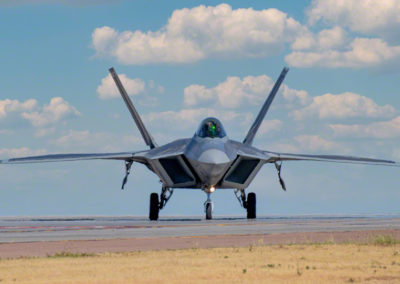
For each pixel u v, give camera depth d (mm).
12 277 45188
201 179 126250
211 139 128375
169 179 131000
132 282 42938
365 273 47688
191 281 43406
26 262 52688
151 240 73125
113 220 144750
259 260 54625
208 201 130375
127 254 58344
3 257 56688
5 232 87750
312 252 60750
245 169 132750
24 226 107188
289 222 118938
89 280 43688
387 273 47844
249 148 140375
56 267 49719
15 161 131875
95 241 71875
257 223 114312
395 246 66188
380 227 98875
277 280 44219
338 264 52562
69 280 43750
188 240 73250
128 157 134625
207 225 106125
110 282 42906
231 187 132375
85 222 127375
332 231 88125
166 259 54844
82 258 55469
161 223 116938
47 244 68375
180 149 131750
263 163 134875
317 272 47906
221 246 66562
